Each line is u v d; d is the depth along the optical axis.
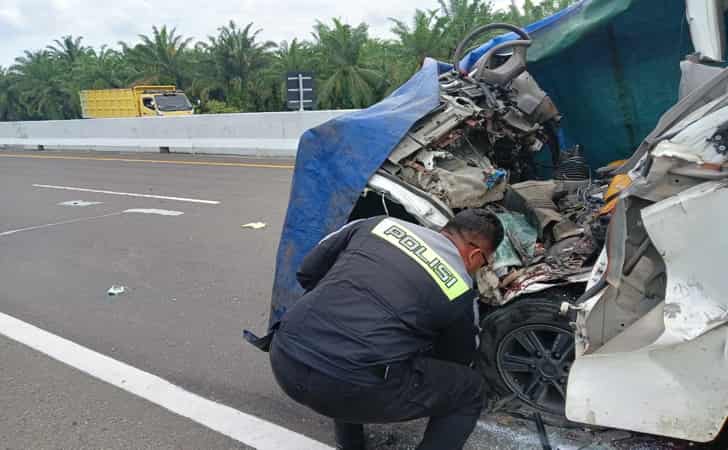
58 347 4.21
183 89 37.72
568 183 3.93
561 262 2.92
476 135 3.79
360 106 29.67
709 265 2.13
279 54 33.91
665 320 2.18
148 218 8.33
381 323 2.12
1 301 5.24
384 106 3.54
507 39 4.47
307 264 2.53
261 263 5.96
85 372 3.82
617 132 4.61
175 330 4.43
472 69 4.38
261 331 4.36
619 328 2.32
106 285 5.54
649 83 4.31
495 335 2.92
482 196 3.28
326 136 3.25
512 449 2.77
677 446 2.68
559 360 2.79
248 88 33.91
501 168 3.93
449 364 2.37
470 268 2.36
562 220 3.23
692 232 2.14
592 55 4.38
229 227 7.52
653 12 3.98
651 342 2.24
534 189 3.55
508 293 2.86
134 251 6.66
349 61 29.70
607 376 2.34
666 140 2.32
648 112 4.42
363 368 2.10
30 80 44.62
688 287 2.17
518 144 4.02
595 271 2.49
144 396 3.50
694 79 3.05
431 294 2.15
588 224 3.12
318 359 2.14
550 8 19.47
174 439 3.07
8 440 3.14
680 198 2.16
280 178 11.10
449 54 28.16
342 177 3.17
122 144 18.59
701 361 2.17
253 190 10.01
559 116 4.26
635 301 2.29
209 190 10.30
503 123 3.90
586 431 2.84
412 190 3.08
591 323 2.36
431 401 2.27
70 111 45.41
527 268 2.96
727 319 2.09
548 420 2.89
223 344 4.16
